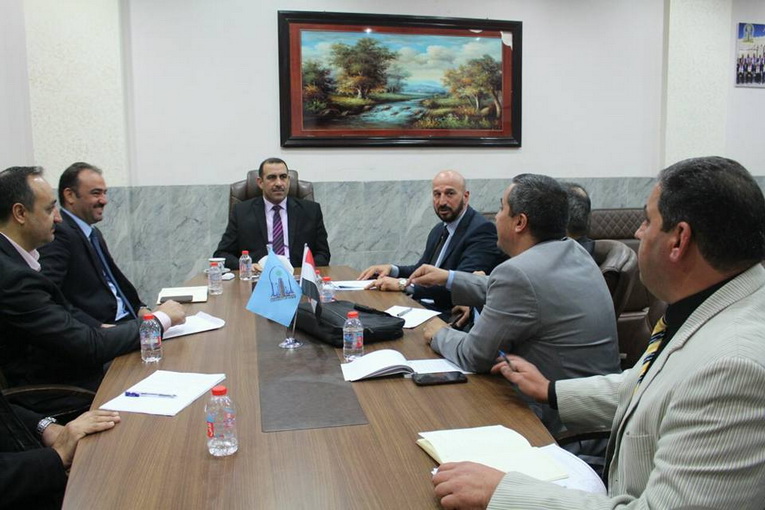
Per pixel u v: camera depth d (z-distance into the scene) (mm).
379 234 4930
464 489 953
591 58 5176
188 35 4516
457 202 3100
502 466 1060
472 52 4914
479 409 1345
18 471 1236
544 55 5090
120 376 1583
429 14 4852
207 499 968
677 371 910
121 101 4359
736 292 915
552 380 1583
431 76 4871
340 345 1824
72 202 2775
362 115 4793
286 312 1900
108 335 1844
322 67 4691
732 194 898
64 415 2031
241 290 2846
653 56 5285
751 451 781
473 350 1600
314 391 1449
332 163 4828
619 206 5359
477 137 5000
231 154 4660
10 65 3828
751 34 5414
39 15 4137
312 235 3957
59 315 1860
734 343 838
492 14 4953
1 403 1440
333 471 1061
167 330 1964
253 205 3922
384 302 2516
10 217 2064
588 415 1405
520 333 1600
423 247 5008
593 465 1531
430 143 4910
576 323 1630
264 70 4652
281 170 3793
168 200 4590
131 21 4414
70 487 1009
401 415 1305
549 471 1055
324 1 4684
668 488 828
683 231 930
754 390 791
